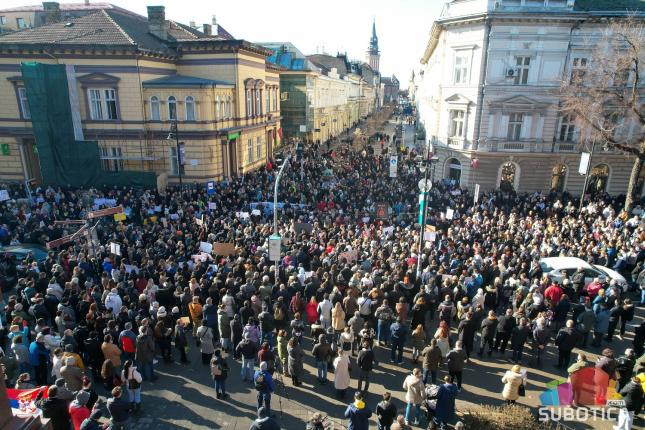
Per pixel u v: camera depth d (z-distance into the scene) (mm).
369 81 137375
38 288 14547
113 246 16859
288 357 12438
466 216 24938
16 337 11484
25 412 5434
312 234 20188
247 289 14297
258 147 42344
